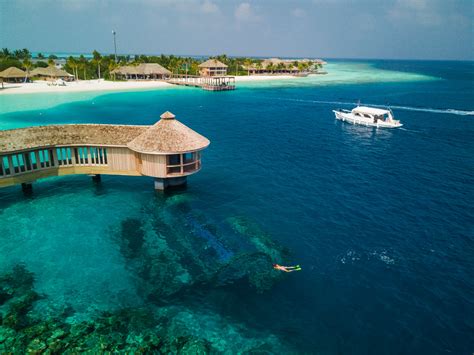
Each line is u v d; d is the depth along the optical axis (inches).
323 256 821.9
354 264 794.2
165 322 613.6
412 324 625.9
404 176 1407.5
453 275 766.5
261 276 738.8
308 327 612.1
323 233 929.5
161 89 4352.9
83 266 761.0
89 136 1103.6
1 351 538.9
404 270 778.2
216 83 4694.9
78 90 3929.6
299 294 690.2
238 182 1300.4
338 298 684.1
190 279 724.0
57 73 4566.9
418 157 1688.0
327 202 1134.4
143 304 653.3
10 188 1175.6
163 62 6230.3
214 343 574.6
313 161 1598.2
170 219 983.6
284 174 1406.3
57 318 614.2
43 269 748.0
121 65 5797.2
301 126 2427.4
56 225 935.7
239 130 2260.1
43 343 557.6
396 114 2881.4
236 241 875.4
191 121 2519.7
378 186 1289.4
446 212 1074.7
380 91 4618.6
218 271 751.7
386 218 1026.1
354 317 637.9
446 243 894.4
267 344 576.1
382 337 596.1
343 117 2650.1
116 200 1102.4
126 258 792.9
